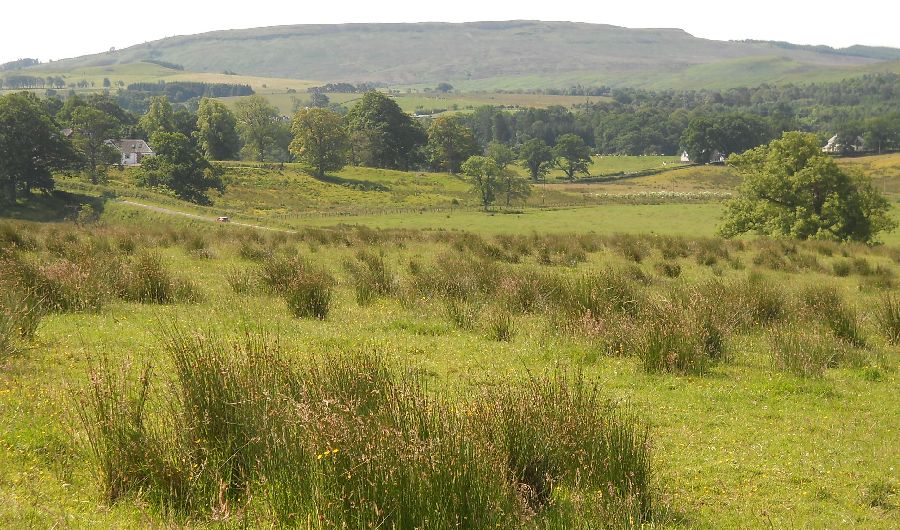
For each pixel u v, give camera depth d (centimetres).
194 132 14262
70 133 11931
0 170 7819
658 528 650
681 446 897
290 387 696
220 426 650
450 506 548
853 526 704
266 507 581
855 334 1558
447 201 11775
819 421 1034
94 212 7494
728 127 17912
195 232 3300
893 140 18375
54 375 939
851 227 4709
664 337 1282
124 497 608
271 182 11781
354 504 539
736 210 5109
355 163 14988
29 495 604
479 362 1225
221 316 1433
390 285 1892
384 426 582
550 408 729
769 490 784
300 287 1559
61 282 1458
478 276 1998
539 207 10062
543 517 615
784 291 1934
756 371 1299
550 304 1664
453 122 15138
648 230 7000
